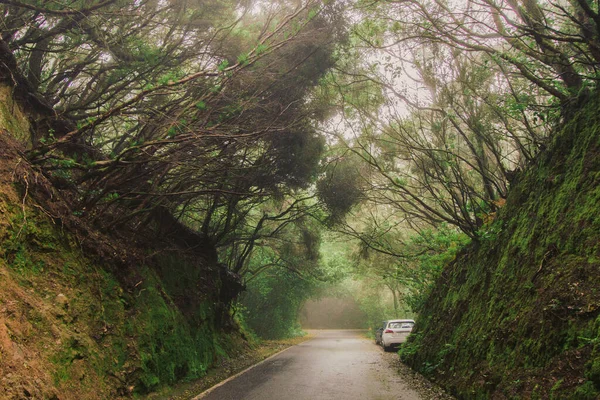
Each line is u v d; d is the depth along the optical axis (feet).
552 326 19.60
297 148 45.16
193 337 41.47
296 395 28.86
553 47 28.45
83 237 28.04
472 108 39.55
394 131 45.09
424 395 28.76
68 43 30.83
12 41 29.09
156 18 31.58
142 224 39.19
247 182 47.98
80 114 34.86
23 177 24.32
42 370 19.07
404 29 35.50
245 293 96.43
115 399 24.23
